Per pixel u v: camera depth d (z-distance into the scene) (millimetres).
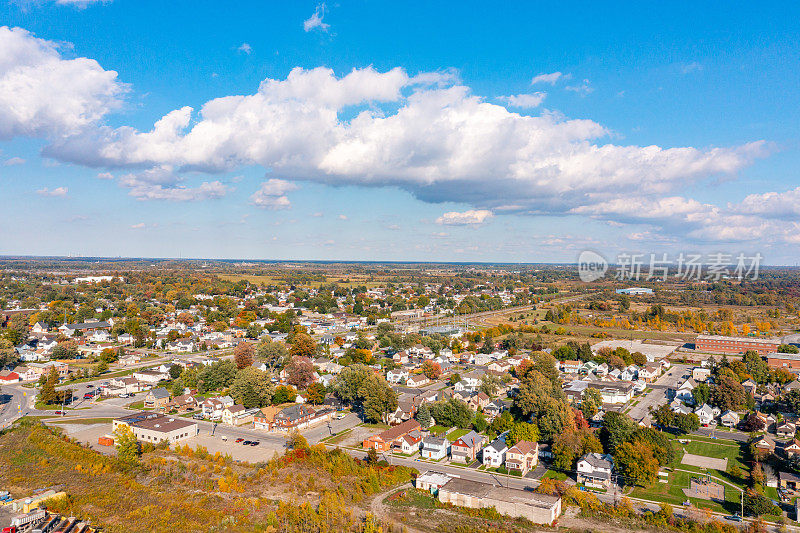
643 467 97062
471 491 91062
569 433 110938
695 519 82500
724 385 151625
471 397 152000
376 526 77375
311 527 77000
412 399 149625
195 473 99500
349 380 150750
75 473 97875
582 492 90750
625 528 81188
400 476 100750
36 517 75938
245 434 127938
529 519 83875
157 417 134125
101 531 75625
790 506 88938
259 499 88062
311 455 106750
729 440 125688
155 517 80438
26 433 121750
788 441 116875
